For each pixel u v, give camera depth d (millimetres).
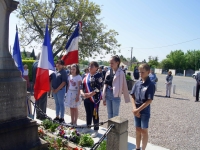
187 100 11312
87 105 4570
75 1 19562
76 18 18906
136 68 14820
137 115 3277
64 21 19766
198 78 10883
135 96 3436
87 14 19156
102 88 4676
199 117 7152
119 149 2635
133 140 4418
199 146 4371
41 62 4172
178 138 4852
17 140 2828
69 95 4859
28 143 2955
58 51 19625
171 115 7301
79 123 5391
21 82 2953
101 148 3186
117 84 3994
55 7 18844
